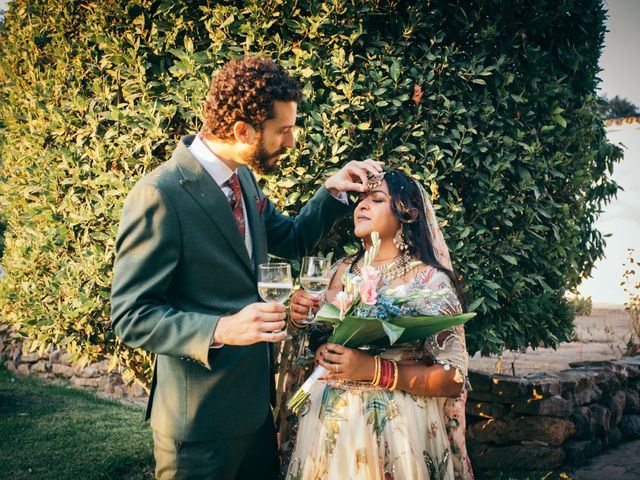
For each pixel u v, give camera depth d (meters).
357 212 2.41
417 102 2.89
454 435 2.36
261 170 2.08
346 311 2.04
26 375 7.05
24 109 3.57
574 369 4.43
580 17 3.33
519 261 3.29
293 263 2.92
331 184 2.49
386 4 2.85
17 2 3.55
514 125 3.11
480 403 3.87
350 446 2.12
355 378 2.09
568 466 3.81
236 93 1.91
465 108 2.96
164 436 1.98
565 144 3.38
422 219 2.36
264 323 1.72
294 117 2.02
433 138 2.91
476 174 3.02
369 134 2.89
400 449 2.10
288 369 2.79
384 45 2.87
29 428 4.92
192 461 1.97
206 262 1.95
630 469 3.76
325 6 2.75
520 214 3.21
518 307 3.23
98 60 3.10
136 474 3.95
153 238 1.86
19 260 3.47
